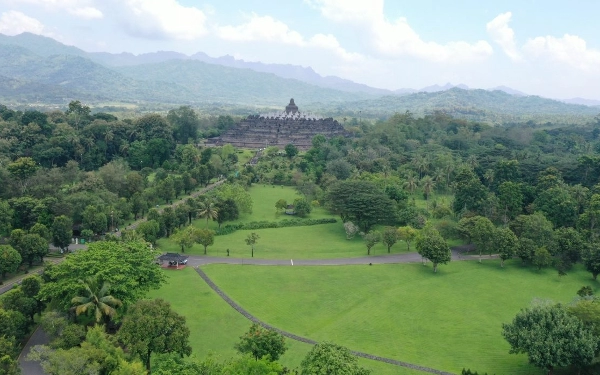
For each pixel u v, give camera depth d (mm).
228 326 108938
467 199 199875
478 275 148500
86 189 192750
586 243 155875
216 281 134875
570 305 101312
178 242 156875
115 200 189625
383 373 91375
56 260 145750
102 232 172125
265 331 86750
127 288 100000
